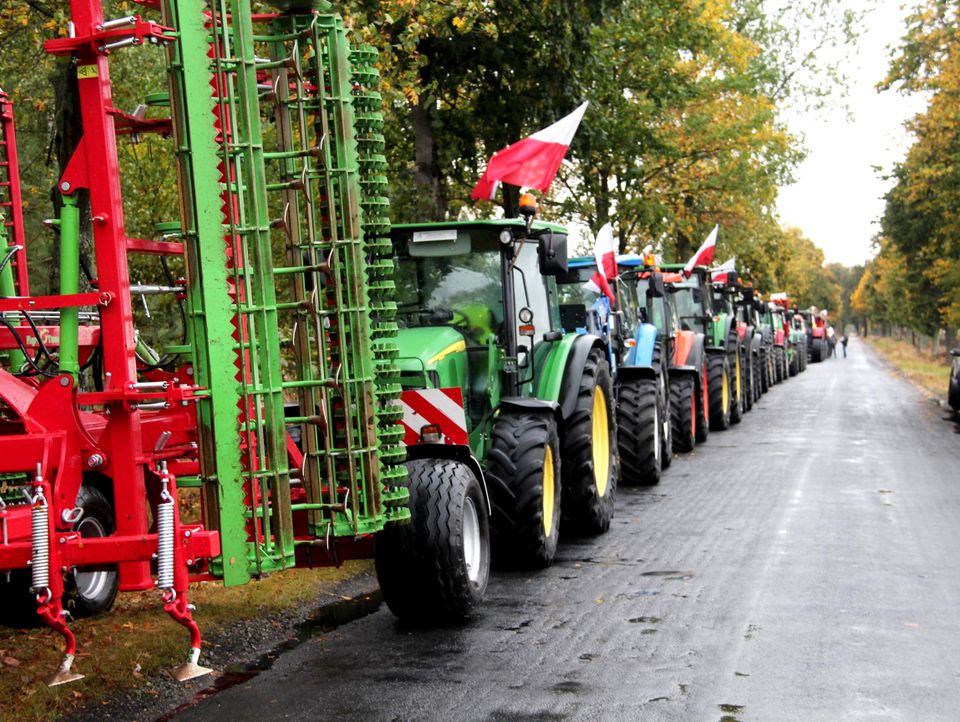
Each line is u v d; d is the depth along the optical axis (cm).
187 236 509
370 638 625
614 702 502
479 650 595
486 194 1050
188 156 506
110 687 523
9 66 1279
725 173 2898
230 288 515
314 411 559
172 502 495
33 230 1393
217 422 511
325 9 563
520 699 508
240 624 648
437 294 848
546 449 825
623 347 1336
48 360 612
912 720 475
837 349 9556
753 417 2266
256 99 521
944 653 579
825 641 603
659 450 1322
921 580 756
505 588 754
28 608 619
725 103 2928
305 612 693
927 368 4528
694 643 602
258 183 521
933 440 1734
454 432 749
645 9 2197
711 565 817
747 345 2414
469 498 679
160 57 1187
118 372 529
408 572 638
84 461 547
